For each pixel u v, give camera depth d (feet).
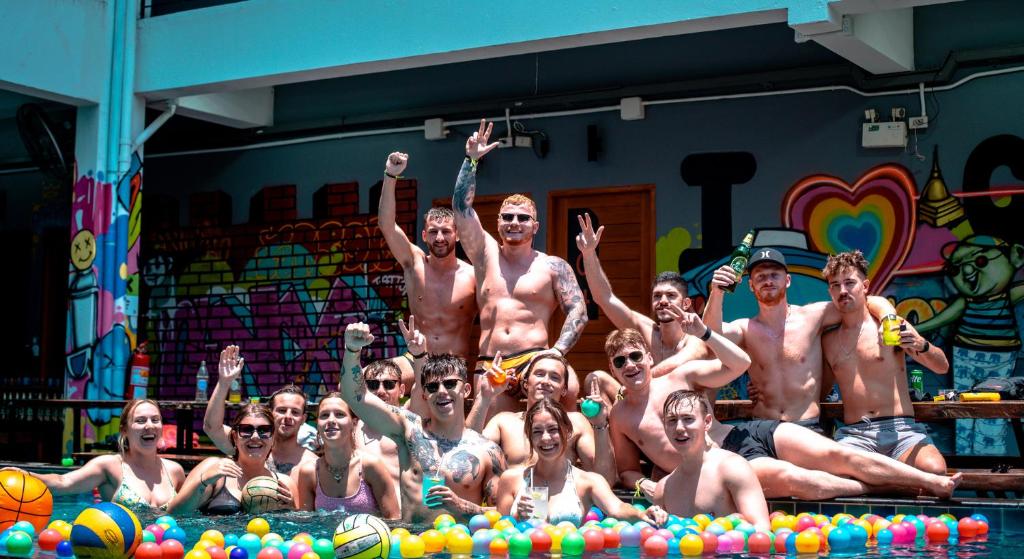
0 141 46.42
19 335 46.11
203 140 42.75
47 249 45.57
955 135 31.65
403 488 21.38
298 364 40.68
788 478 22.18
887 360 23.27
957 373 31.27
